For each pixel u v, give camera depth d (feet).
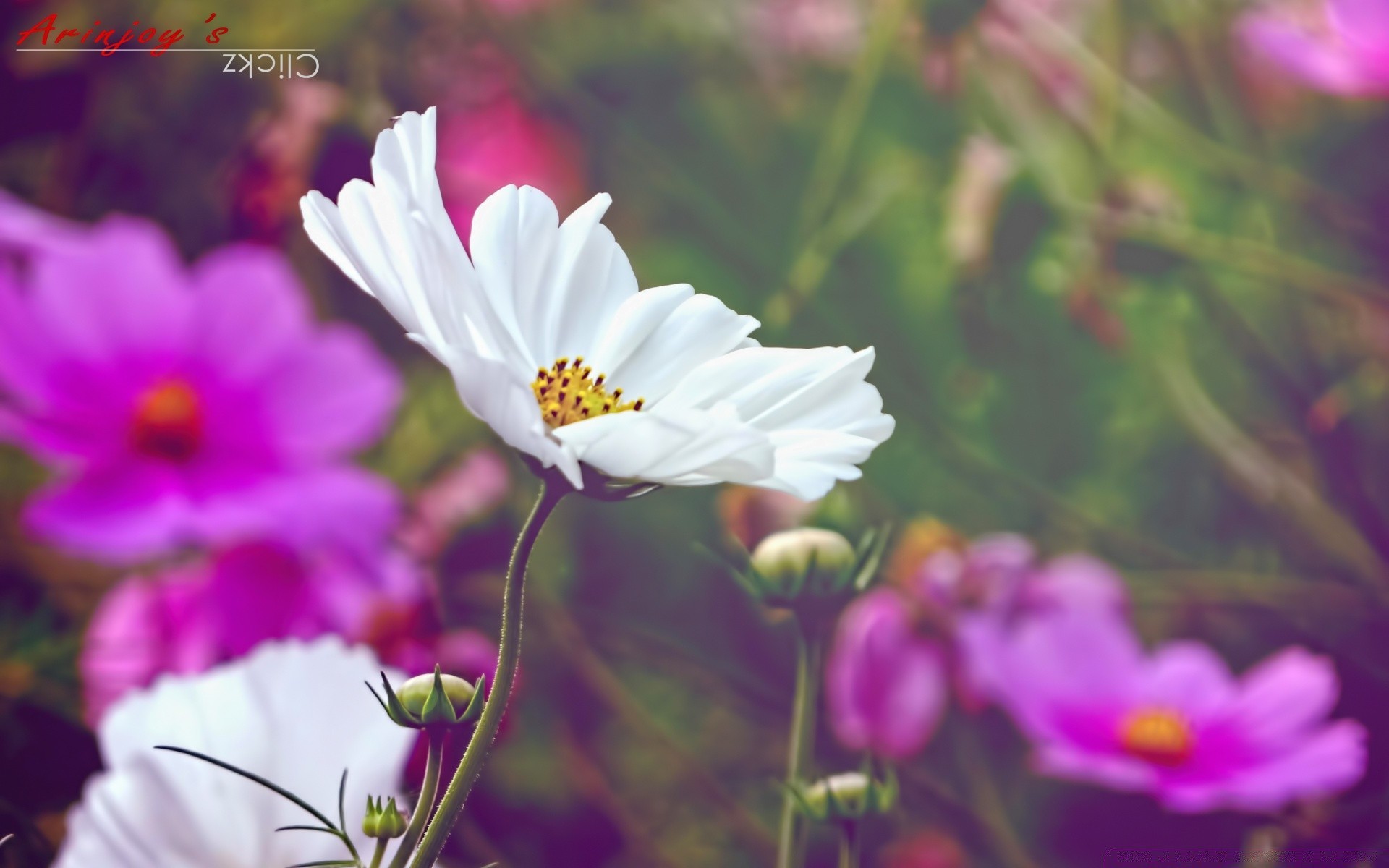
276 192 2.74
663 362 2.12
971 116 2.94
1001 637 2.64
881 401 2.08
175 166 2.75
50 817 2.45
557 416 2.09
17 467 2.62
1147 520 2.97
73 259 2.52
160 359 2.54
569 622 2.70
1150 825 2.74
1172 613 2.89
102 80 2.74
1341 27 2.76
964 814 2.68
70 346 2.51
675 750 2.68
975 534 2.92
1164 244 2.81
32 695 2.49
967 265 2.84
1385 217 2.92
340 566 2.55
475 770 1.64
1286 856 2.53
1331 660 2.81
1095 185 2.91
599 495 1.81
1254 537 2.97
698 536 2.92
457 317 1.74
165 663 2.51
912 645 2.70
